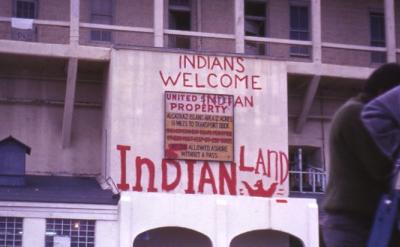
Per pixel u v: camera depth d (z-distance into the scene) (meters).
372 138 4.38
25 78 28.03
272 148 26.88
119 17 28.91
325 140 30.02
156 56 26.42
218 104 26.62
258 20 30.36
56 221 23.80
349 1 31.23
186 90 26.45
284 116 27.09
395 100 4.29
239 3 27.66
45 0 28.38
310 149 30.05
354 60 30.42
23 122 27.84
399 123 4.26
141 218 24.30
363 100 4.79
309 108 29.14
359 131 4.44
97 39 28.41
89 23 27.61
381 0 31.59
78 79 28.27
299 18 30.67
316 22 28.47
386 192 4.42
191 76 26.58
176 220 24.58
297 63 28.09
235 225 25.02
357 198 4.48
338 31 30.91
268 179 26.67
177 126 26.23
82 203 23.94
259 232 26.31
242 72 27.00
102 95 28.25
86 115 28.38
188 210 24.73
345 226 4.49
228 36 27.45
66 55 26.27
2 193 23.66
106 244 23.94
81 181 27.12
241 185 26.41
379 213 4.27
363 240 4.44
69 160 27.98
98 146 28.28
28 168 27.64
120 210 24.08
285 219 25.38
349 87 30.08
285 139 26.98
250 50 29.75
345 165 4.54
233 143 26.55
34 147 27.84
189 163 26.17
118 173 25.61
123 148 25.75
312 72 28.17
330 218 4.59
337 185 4.57
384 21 31.11
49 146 27.94
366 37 31.22
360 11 31.31
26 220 23.53
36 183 26.08
